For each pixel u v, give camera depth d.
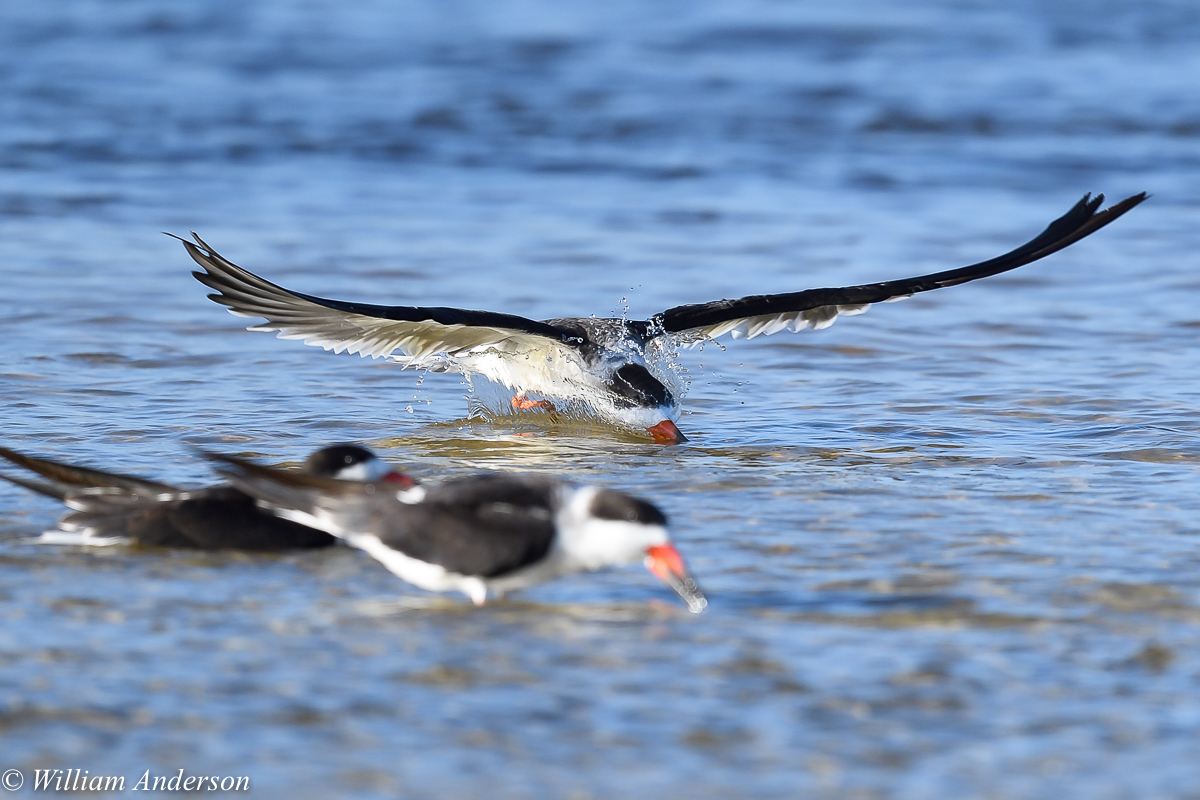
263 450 12.80
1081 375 15.67
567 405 14.48
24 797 6.36
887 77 34.91
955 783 6.52
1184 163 28.09
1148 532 10.27
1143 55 37.19
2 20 39.34
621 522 8.32
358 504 8.49
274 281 19.61
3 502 10.73
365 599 8.88
